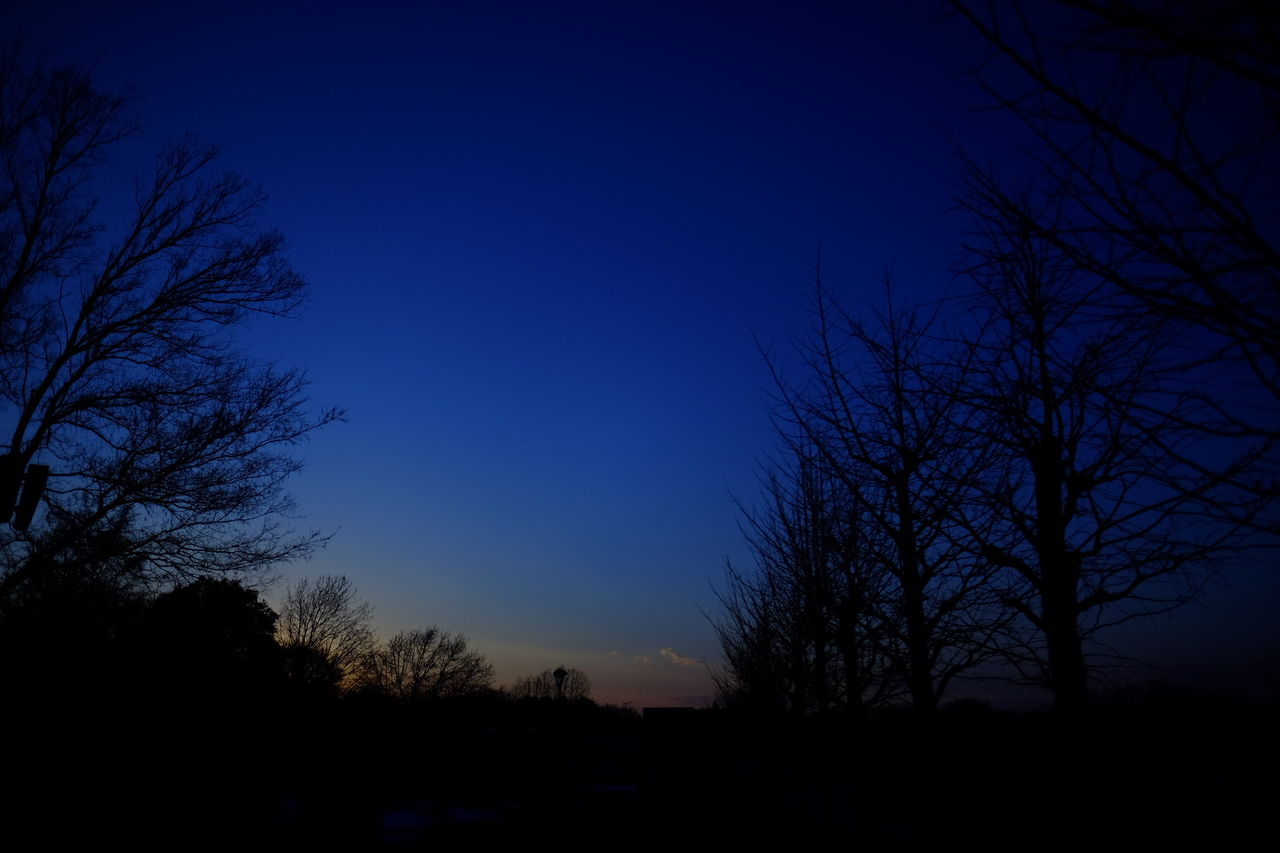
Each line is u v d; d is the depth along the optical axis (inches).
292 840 735.1
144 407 676.7
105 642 781.3
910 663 399.9
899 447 373.4
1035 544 285.1
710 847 768.9
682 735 4109.3
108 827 746.2
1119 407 154.6
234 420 662.5
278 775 1112.8
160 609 802.2
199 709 987.3
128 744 909.2
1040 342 270.5
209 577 682.2
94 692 840.9
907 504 380.5
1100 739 272.5
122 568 653.3
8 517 457.7
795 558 584.7
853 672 516.1
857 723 517.7
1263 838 578.9
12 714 813.2
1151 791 589.9
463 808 1248.8
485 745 1876.2
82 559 638.5
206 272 705.0
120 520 647.1
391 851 759.7
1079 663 262.8
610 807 1396.4
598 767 2699.3
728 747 2591.0
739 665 1187.9
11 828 714.8
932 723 373.7
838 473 418.9
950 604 373.7
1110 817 258.8
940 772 374.0
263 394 674.8
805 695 805.9
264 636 1235.9
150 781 930.7
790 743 971.3
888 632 406.3
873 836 512.4
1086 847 245.9
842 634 521.3
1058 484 273.7
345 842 761.0
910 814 853.8
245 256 712.4
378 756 1369.3
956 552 352.8
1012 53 124.0
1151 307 126.2
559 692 4293.8
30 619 696.4
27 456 640.4
